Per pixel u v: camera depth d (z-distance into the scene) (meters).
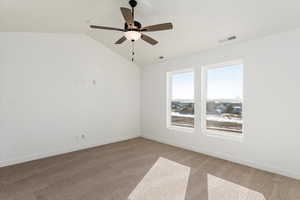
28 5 2.30
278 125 2.59
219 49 3.33
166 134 4.46
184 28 2.90
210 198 1.99
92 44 4.07
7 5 2.21
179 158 3.31
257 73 2.79
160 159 3.25
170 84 4.50
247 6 2.18
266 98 2.70
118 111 4.66
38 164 3.00
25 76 3.13
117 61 4.60
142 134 5.19
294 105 2.44
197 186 2.26
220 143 3.31
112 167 2.88
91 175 2.58
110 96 4.46
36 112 3.27
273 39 2.62
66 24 3.19
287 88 2.50
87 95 4.00
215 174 2.60
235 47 3.08
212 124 3.60
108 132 4.44
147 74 5.00
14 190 2.15
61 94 3.58
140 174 2.61
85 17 2.99
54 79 3.48
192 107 3.97
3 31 2.89
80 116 3.89
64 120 3.64
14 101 3.02
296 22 2.29
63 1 2.40
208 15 2.48
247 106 2.92
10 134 2.98
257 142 2.81
